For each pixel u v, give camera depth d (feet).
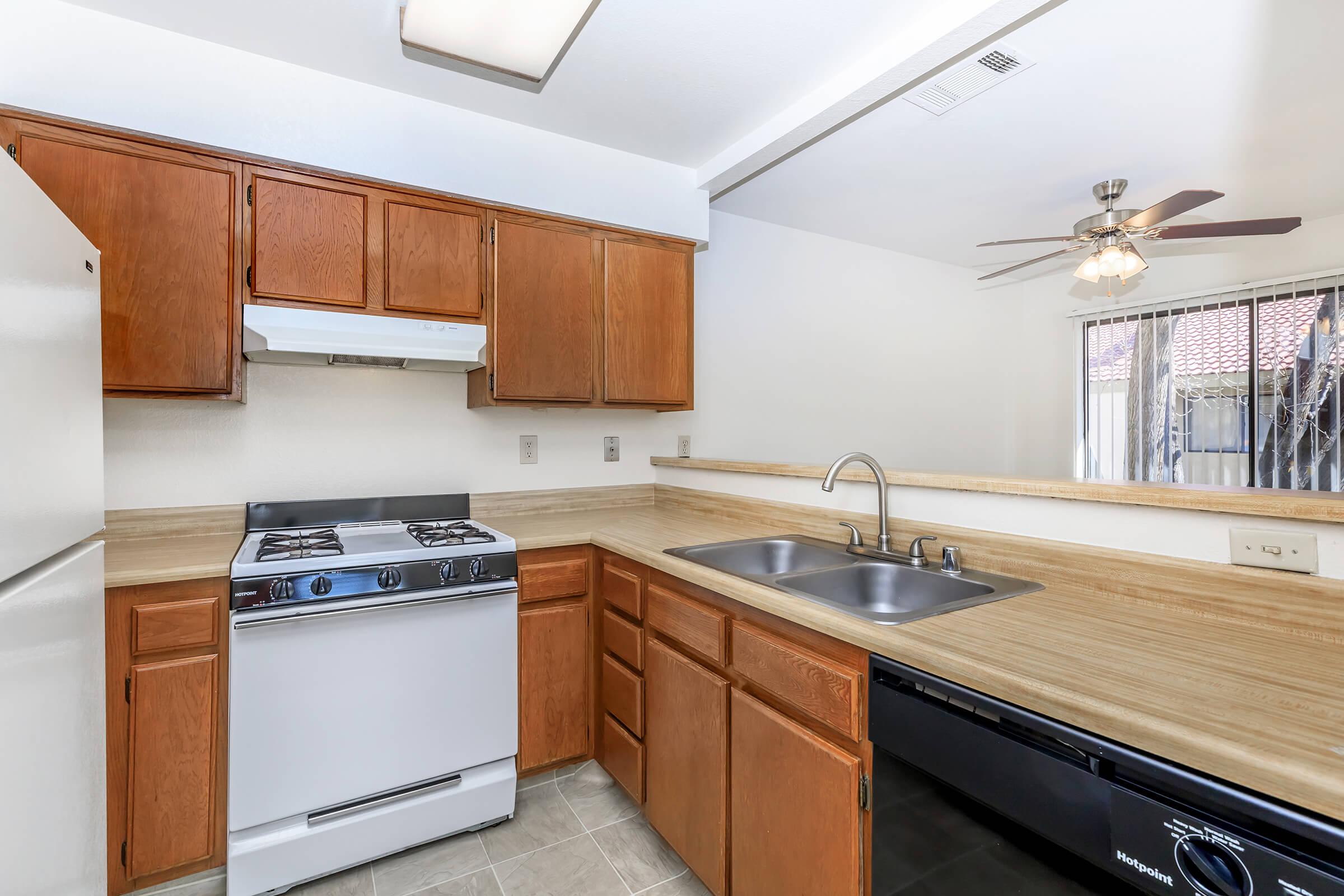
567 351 7.63
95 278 3.14
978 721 3.06
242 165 5.95
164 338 5.60
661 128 7.42
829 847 3.87
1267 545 3.54
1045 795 2.76
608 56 6.03
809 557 6.19
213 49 5.78
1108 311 13.52
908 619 3.77
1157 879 2.38
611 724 6.73
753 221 10.81
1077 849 2.65
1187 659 3.08
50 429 2.52
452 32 5.25
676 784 5.50
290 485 7.01
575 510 8.82
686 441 9.99
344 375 7.29
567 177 7.57
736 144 7.77
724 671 4.96
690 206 8.55
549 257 7.52
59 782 2.56
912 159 8.42
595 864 5.77
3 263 2.08
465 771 6.13
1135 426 13.14
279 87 6.04
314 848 5.40
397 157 6.59
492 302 7.17
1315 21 5.53
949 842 3.17
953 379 13.93
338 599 5.44
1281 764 2.09
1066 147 8.05
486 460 8.20
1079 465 14.06
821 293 11.73
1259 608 3.54
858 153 8.23
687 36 5.74
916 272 13.21
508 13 5.04
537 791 6.93
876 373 12.60
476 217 7.09
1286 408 11.18
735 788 4.75
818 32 5.67
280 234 6.07
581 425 8.95
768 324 11.01
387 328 6.44
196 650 5.22
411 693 5.82
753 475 7.57
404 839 5.79
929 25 5.48
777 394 11.14
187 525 6.49
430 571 5.85
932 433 13.57
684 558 5.58
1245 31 5.69
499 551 6.28
